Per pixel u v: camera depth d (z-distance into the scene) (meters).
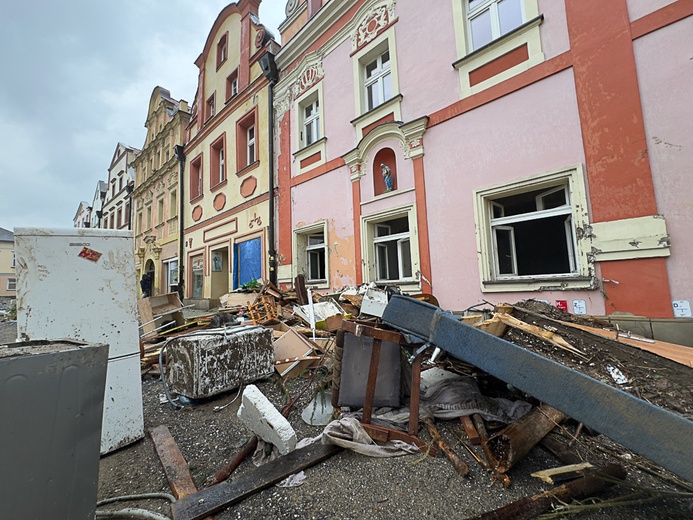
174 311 6.55
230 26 11.61
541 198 4.65
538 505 1.57
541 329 2.71
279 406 3.04
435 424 2.45
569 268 4.27
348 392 2.58
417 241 5.71
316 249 8.45
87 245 2.39
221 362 3.32
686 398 1.97
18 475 1.15
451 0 5.45
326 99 7.73
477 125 5.03
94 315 2.37
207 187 12.29
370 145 6.57
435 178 5.53
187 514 1.64
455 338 2.10
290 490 1.84
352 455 2.15
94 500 1.35
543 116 4.35
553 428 2.24
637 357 2.38
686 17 3.39
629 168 3.64
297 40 8.36
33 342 1.46
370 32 6.75
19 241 2.12
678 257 3.35
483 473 1.92
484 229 4.93
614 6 3.82
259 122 9.79
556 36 4.28
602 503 1.61
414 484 1.85
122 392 2.46
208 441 2.49
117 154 25.23
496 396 2.72
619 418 1.54
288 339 4.39
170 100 17.31
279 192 8.95
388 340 2.38
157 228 16.45
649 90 3.57
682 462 1.37
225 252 12.06
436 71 5.60
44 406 1.22
